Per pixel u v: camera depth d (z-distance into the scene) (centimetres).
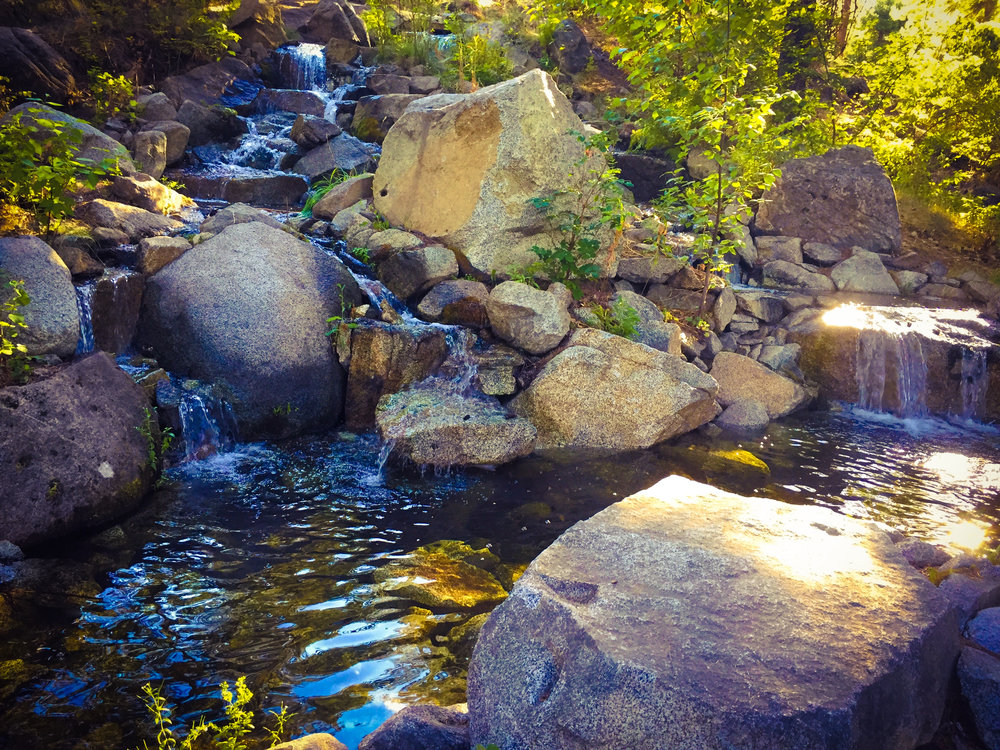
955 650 303
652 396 761
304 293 747
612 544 336
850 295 1089
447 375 760
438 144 901
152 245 735
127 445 567
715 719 236
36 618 411
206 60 1484
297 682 366
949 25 1573
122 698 349
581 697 254
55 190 694
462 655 393
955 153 1634
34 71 1123
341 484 622
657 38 1108
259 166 1247
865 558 335
